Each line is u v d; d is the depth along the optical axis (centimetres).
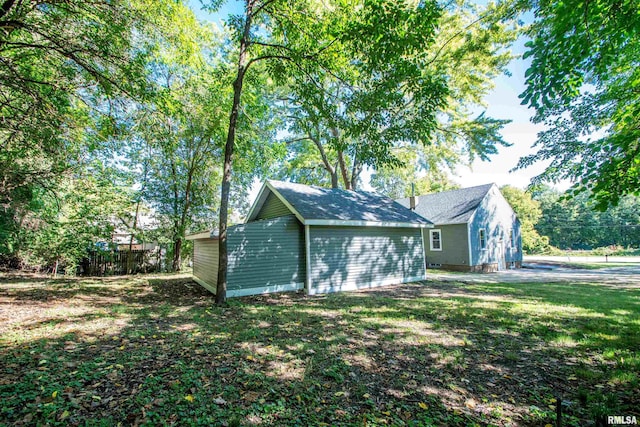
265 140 1828
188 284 1166
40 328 505
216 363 370
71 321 556
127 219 1633
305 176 2777
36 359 368
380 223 1150
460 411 277
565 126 757
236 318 608
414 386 323
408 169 2442
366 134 734
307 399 292
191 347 427
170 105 855
